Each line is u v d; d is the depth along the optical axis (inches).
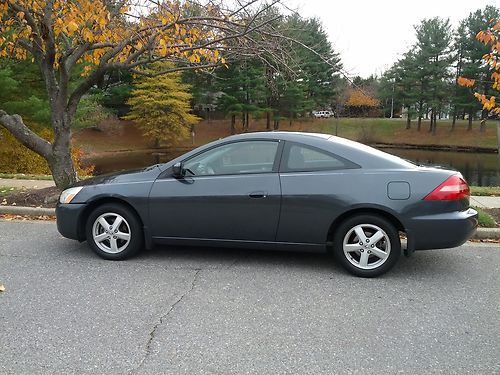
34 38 302.2
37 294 164.1
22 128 330.6
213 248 221.9
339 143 190.7
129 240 201.3
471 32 1712.6
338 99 1809.8
